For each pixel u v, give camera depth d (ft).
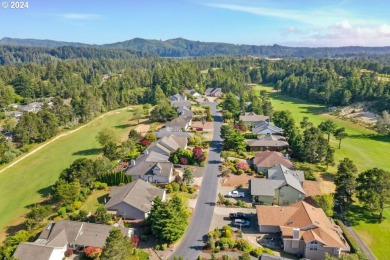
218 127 473.26
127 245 173.47
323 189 288.10
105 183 289.12
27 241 211.41
